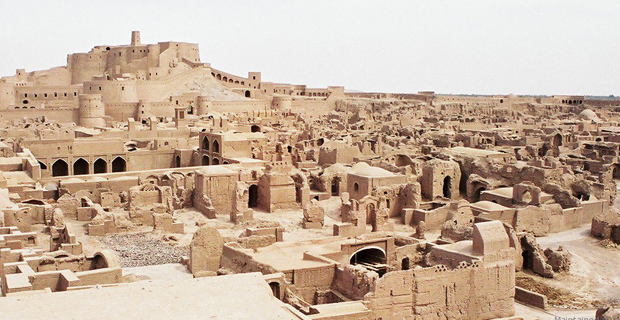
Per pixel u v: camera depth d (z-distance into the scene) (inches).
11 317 999.6
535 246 2645.2
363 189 3595.0
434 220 3201.3
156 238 2997.0
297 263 2186.3
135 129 5654.5
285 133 5753.0
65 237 2534.5
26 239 2351.1
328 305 1834.4
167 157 5147.6
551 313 2194.9
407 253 2484.0
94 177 3887.8
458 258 2097.7
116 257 2516.0
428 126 6879.9
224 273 2293.3
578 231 3235.7
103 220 3041.3
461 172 4313.5
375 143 4955.7
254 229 2623.0
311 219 3243.1
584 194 3668.8
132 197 3272.6
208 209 3496.6
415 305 1923.0
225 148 4724.4
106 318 1006.4
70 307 1047.6
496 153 4544.8
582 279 2568.9
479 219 3068.4
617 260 2817.4
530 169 3833.7
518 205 3403.1
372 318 1851.6
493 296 2071.9
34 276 1758.1
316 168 4493.1
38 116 6456.7
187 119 6476.4
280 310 1058.7
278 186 3673.7
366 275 1987.0
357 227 2935.5
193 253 2381.9
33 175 3757.4
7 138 4921.3
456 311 1995.6
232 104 7829.7
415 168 4202.8
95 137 5255.9
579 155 5108.3
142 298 1095.6
